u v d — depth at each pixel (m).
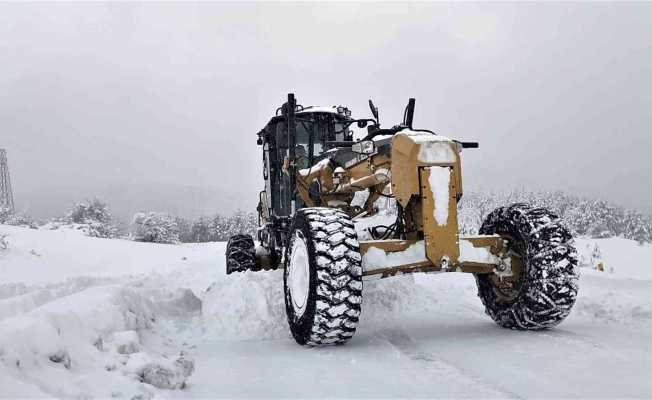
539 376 3.24
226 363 3.69
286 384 3.18
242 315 4.67
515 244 4.51
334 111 7.46
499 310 4.64
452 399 2.88
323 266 3.85
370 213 5.23
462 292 6.65
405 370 3.45
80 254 18.70
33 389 2.34
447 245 4.07
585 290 6.32
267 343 4.39
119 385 2.71
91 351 3.07
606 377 3.19
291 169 6.25
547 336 4.28
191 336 4.60
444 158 4.16
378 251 4.15
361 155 4.93
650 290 6.13
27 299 4.59
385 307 5.39
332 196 5.53
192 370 3.36
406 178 4.19
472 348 3.98
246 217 58.91
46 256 17.08
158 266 15.50
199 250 23.42
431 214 4.08
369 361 3.70
